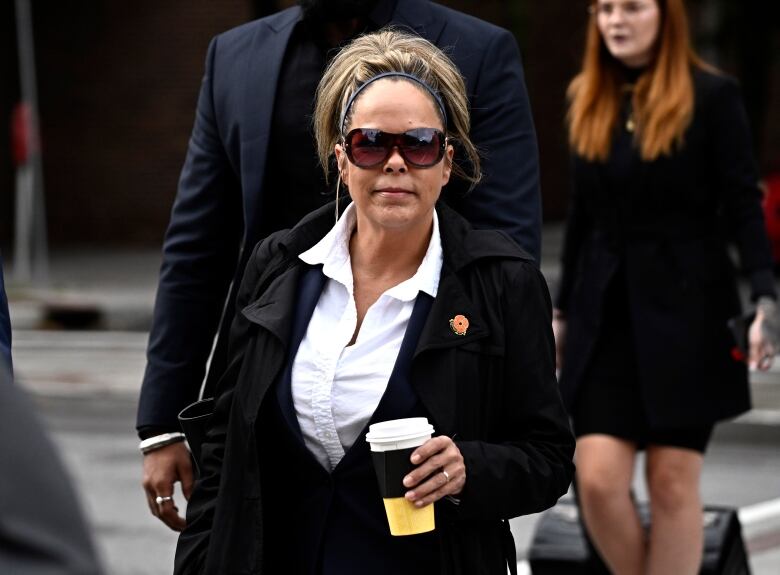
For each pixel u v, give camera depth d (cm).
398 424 407
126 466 1345
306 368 444
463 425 432
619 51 759
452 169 498
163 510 568
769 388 1688
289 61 552
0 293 441
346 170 461
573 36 3475
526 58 2814
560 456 439
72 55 3216
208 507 467
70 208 3247
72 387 1811
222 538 445
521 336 439
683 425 732
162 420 565
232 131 559
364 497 441
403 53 452
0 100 3241
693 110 750
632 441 745
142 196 3209
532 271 446
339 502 442
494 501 421
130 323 2283
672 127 746
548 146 3488
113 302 2338
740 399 758
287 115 546
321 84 470
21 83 3250
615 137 762
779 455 1400
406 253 453
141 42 3178
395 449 406
